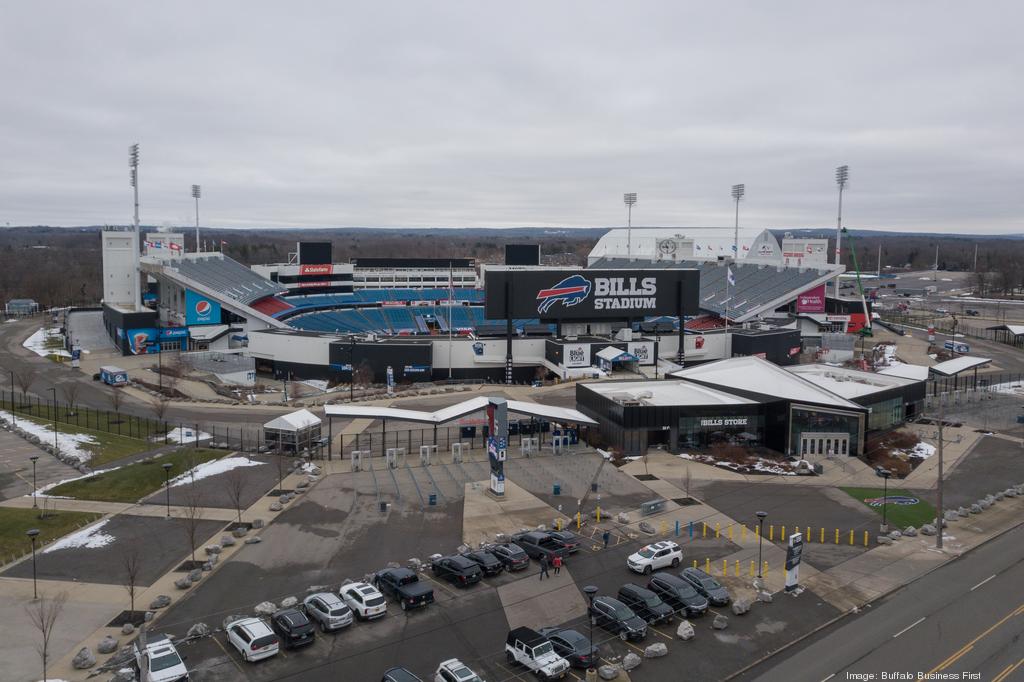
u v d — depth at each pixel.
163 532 59.31
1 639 43.03
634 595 47.06
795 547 49.78
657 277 135.12
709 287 197.88
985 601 48.81
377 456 83.00
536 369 133.38
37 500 66.00
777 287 179.75
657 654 41.72
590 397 93.06
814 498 69.50
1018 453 85.69
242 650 41.19
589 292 132.38
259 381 133.38
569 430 91.06
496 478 69.19
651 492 70.94
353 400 112.94
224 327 157.75
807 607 47.94
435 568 52.31
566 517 63.97
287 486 70.94
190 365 133.38
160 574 51.75
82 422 93.38
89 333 176.88
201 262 184.88
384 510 64.94
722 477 75.75
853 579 52.16
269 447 82.88
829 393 87.06
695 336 143.00
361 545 57.34
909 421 100.06
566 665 39.72
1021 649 42.62
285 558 54.75
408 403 111.06
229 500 66.88
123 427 92.19
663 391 94.62
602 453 83.88
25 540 57.41
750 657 41.84
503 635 44.16
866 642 43.50
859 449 83.25
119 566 53.00
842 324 181.38
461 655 41.88
